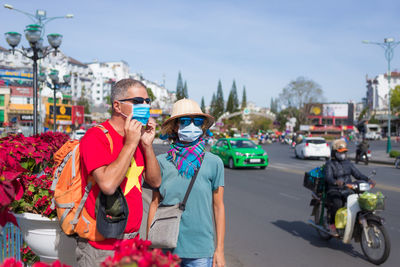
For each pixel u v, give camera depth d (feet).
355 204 16.17
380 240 15.51
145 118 6.94
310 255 16.81
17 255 10.65
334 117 296.30
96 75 453.58
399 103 270.67
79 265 6.98
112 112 7.01
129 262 3.77
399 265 15.43
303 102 273.75
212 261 8.22
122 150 6.36
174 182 8.11
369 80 411.75
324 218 18.80
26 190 9.12
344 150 17.57
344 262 15.90
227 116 286.46
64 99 207.41
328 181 17.52
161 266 3.80
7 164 7.40
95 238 6.64
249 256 16.61
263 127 341.62
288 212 25.46
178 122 8.64
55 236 8.54
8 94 188.24
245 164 51.44
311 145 72.79
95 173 6.33
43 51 40.60
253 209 26.40
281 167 56.90
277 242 18.74
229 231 20.71
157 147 103.91
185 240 7.95
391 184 38.04
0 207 5.79
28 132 90.68
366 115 346.13
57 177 7.27
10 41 36.35
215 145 60.34
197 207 8.02
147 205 23.58
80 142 6.70
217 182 8.37
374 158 73.61
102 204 6.53
